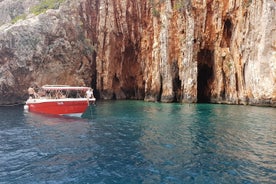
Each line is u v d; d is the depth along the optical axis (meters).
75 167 11.14
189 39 39.62
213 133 17.02
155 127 19.45
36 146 14.49
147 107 33.72
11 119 24.64
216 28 39.03
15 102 40.97
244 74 35.66
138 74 52.25
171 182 9.49
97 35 51.34
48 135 17.31
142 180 9.72
